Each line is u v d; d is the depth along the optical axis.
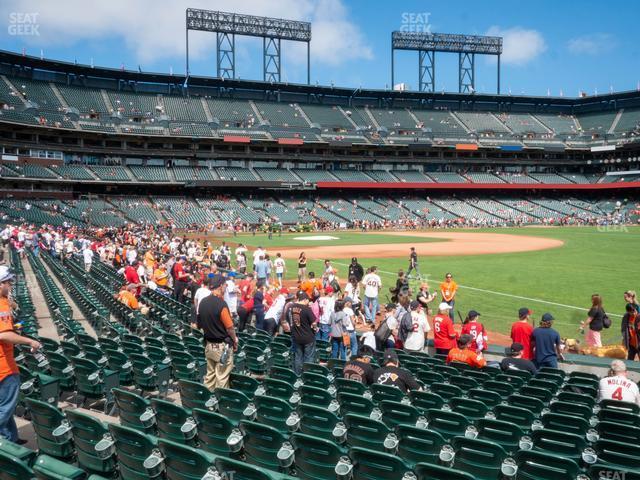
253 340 13.39
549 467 5.34
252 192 88.50
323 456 5.61
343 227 81.94
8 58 72.81
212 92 93.31
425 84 102.56
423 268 36.84
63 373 9.54
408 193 97.81
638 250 48.00
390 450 6.48
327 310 16.45
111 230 56.91
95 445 5.74
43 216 60.12
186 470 5.20
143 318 15.67
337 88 96.62
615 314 22.27
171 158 84.12
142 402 7.02
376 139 92.75
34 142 70.12
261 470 4.69
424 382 10.47
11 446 5.21
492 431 6.84
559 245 53.59
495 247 52.22
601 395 9.03
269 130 87.81
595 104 111.50
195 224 73.00
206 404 7.83
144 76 85.06
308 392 8.42
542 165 105.31
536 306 23.84
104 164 78.50
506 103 110.56
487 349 14.88
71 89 80.31
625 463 5.95
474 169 102.62
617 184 93.88
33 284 26.52
